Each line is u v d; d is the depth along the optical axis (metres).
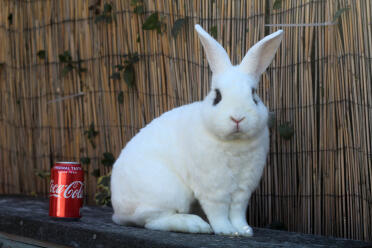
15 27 2.21
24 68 2.20
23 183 2.24
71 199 1.45
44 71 2.14
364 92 1.50
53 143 2.14
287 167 1.64
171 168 1.38
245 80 1.31
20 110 2.23
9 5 2.23
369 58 1.50
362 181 1.49
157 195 1.36
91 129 2.01
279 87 1.65
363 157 1.49
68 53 2.04
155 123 1.45
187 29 1.76
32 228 1.44
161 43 1.81
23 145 2.23
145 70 1.86
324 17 1.56
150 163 1.38
